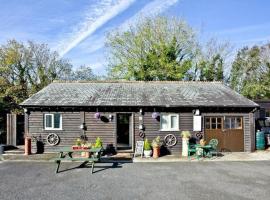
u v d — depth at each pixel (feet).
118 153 59.77
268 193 31.40
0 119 87.35
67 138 60.54
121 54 118.83
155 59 111.14
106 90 68.23
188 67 111.75
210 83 75.77
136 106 59.47
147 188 33.73
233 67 141.69
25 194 31.50
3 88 98.94
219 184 35.35
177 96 64.69
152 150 57.47
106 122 60.75
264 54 150.82
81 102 60.39
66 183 36.22
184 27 118.21
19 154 58.08
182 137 58.90
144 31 117.19
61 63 135.74
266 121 82.64
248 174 40.63
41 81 123.34
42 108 60.03
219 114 61.57
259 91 129.29
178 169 44.45
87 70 153.48
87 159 43.16
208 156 55.21
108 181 37.14
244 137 61.98
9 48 115.34
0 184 35.81
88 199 29.66
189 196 30.50
